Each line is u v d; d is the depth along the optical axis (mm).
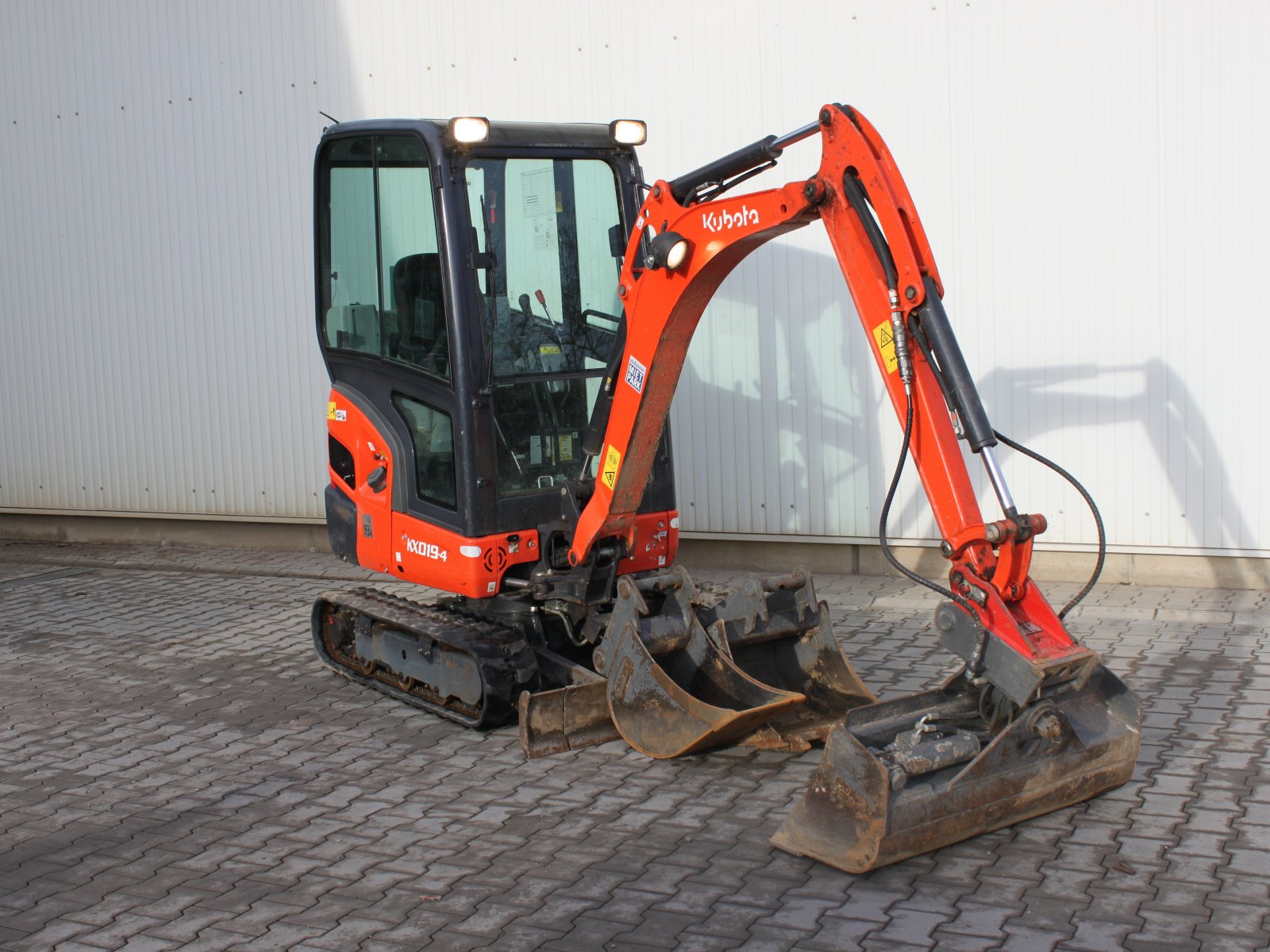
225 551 11086
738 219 5254
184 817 5398
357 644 7086
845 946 4117
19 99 11242
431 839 5082
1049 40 8125
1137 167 8008
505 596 6473
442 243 6047
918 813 4590
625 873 4711
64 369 11477
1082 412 8320
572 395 6566
